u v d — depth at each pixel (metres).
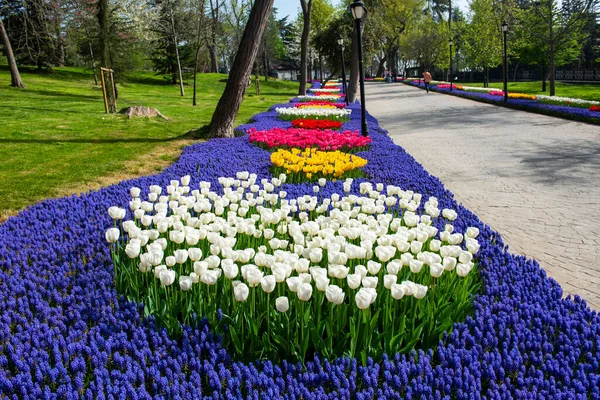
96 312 3.27
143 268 3.27
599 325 3.12
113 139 12.30
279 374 2.62
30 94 23.03
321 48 42.16
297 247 3.54
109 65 21.80
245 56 12.53
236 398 2.38
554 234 5.81
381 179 7.84
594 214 6.48
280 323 3.05
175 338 3.09
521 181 8.50
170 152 10.77
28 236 4.90
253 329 2.96
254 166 8.91
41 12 21.83
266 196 5.07
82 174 8.52
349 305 3.25
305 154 8.75
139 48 33.41
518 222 6.30
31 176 8.27
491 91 33.66
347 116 18.20
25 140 11.54
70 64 45.12
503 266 4.14
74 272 4.03
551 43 28.14
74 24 23.27
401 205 4.96
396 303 3.19
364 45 38.97
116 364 2.69
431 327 3.06
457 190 8.06
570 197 7.35
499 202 7.25
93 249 4.48
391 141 12.25
